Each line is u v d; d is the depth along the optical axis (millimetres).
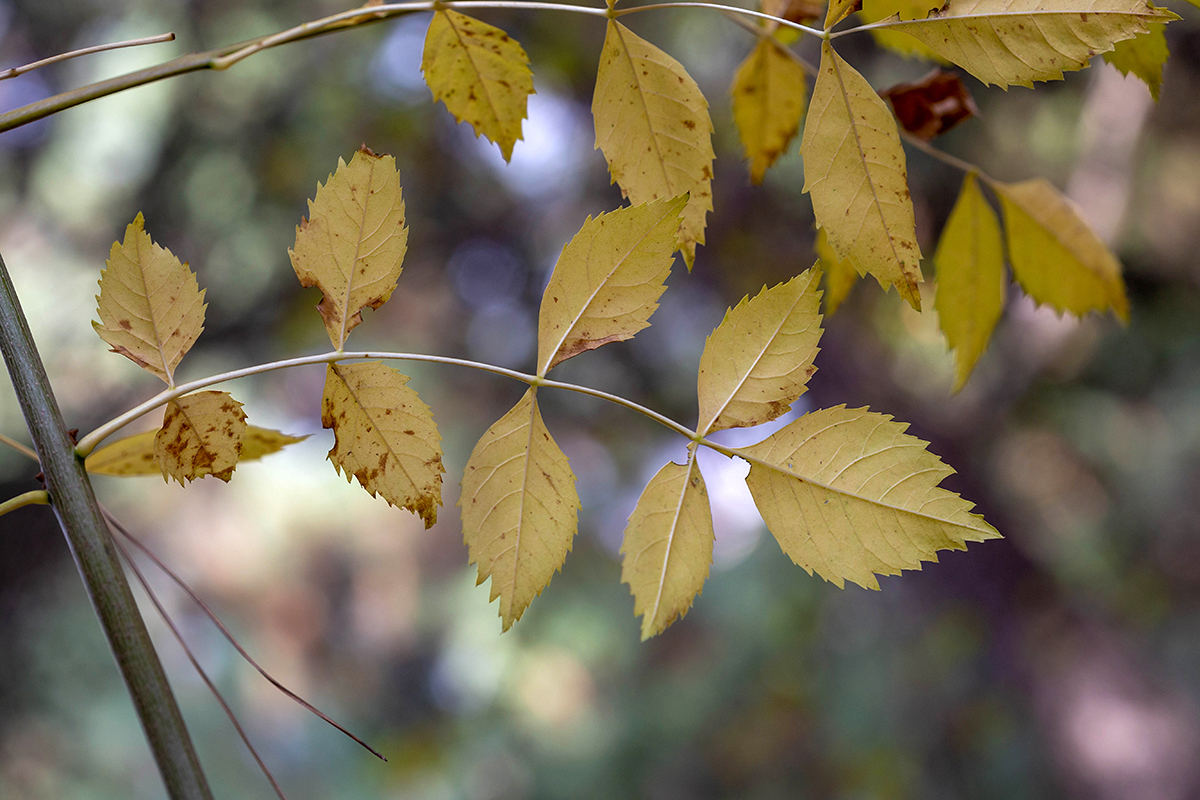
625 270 436
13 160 2289
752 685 2293
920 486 435
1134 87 1881
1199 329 2281
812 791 2146
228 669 2980
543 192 2420
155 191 2215
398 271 438
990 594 2217
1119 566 2420
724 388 441
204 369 2381
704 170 456
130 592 437
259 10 2111
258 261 2248
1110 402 2359
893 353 2186
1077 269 512
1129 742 2102
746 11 439
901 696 2146
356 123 2096
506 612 437
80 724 2600
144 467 481
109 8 2180
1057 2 428
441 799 2715
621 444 2727
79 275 2355
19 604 2684
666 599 440
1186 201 2197
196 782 433
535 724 2875
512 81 456
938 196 1853
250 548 3467
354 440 437
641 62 451
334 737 2963
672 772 2379
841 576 437
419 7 443
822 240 505
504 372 437
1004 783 2047
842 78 434
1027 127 1927
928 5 448
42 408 436
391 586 3902
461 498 437
